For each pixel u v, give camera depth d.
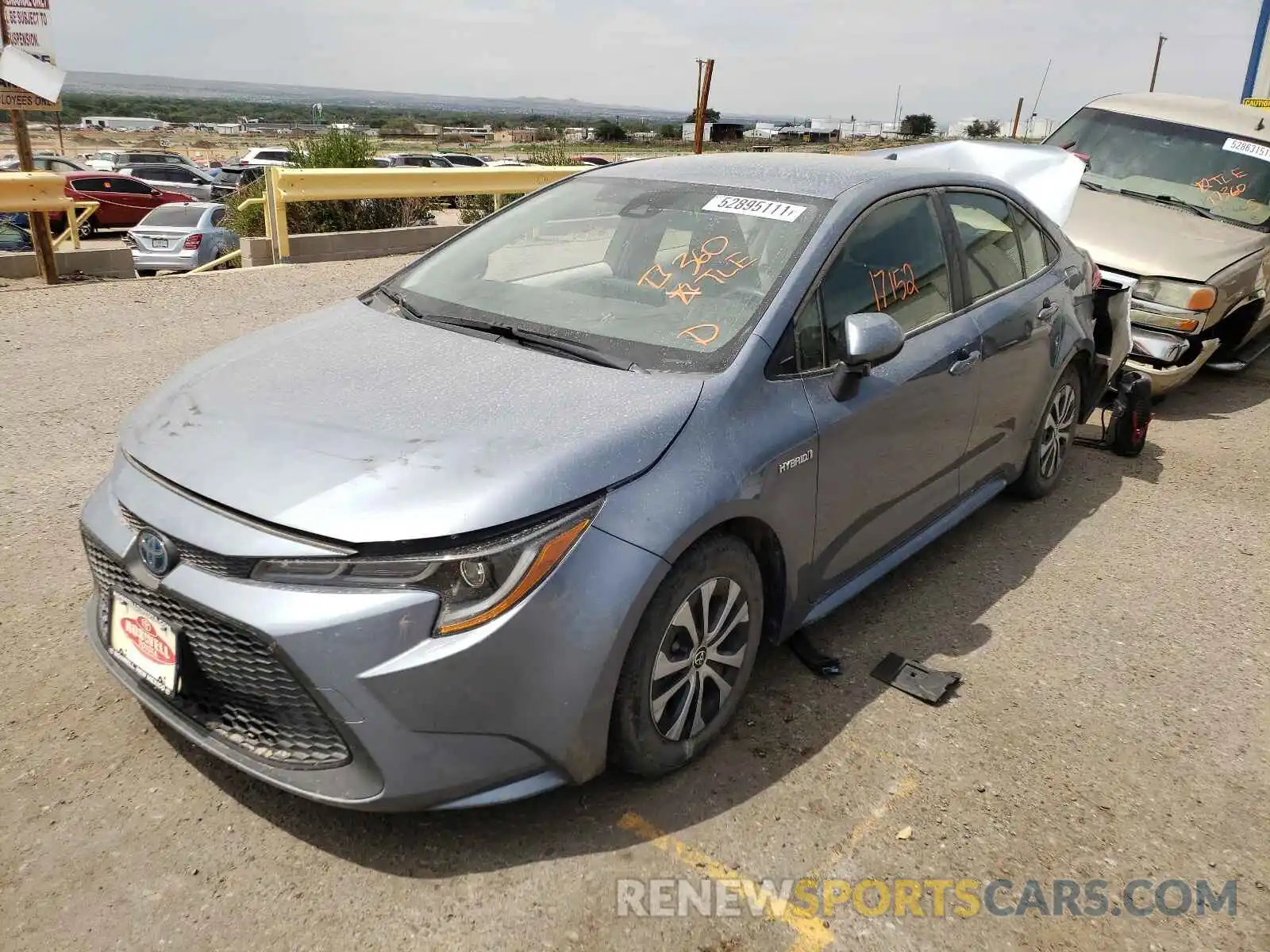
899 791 2.75
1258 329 7.09
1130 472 5.43
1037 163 5.88
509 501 2.24
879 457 3.26
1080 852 2.56
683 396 2.67
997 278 4.09
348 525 2.18
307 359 2.95
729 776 2.77
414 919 2.24
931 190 3.79
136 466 2.58
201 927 2.20
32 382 5.93
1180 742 3.05
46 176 8.91
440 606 2.19
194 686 2.41
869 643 3.53
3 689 2.96
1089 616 3.81
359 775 2.26
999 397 4.03
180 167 29.36
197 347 6.90
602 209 3.63
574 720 2.36
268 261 10.89
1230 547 4.50
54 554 3.80
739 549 2.73
